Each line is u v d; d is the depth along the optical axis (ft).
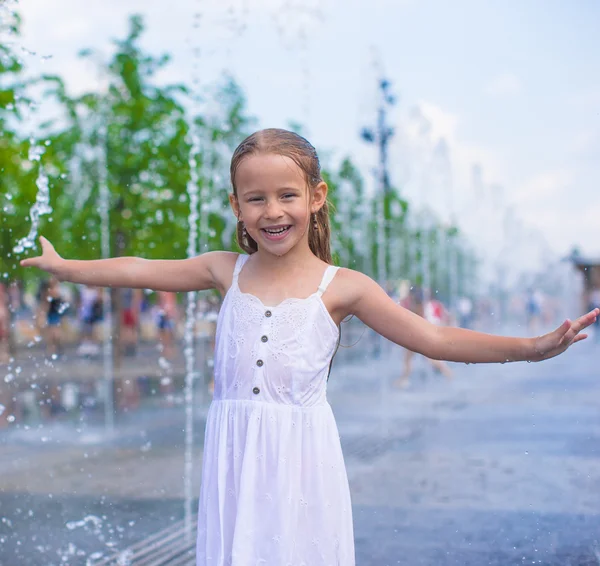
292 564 6.30
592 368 44.80
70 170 45.50
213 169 48.57
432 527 12.39
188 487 15.40
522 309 99.91
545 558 10.87
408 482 15.48
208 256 7.32
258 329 6.57
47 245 7.52
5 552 11.25
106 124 45.27
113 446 20.21
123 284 7.36
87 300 58.54
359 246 66.03
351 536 6.70
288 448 6.38
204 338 61.21
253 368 6.50
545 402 28.53
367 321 6.88
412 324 6.72
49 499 14.43
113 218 45.03
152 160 44.96
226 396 6.64
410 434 21.53
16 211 41.09
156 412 26.84
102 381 38.01
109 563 10.82
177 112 45.98
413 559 10.90
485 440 20.33
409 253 73.31
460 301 87.45
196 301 48.11
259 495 6.33
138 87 44.83
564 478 15.65
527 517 12.89
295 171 6.47
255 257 7.00
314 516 6.44
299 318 6.55
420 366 49.70
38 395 32.04
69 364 48.75
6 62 27.89
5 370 44.34
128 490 15.16
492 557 10.96
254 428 6.40
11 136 36.68
